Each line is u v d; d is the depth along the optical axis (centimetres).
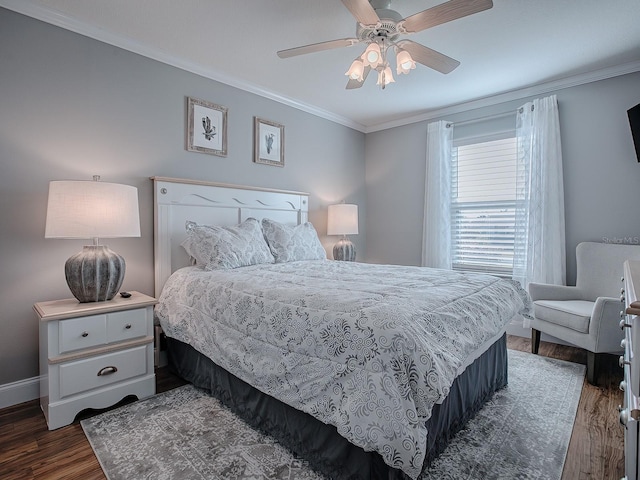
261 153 343
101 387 192
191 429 174
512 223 354
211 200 295
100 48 238
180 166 283
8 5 202
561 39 248
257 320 165
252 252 273
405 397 114
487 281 214
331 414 127
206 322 200
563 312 258
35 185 213
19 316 208
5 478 140
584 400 208
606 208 296
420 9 212
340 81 322
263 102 346
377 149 462
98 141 238
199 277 224
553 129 314
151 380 211
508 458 153
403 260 437
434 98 364
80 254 204
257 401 172
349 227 393
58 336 179
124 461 150
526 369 257
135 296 225
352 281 198
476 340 158
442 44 254
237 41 252
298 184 384
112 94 245
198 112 293
